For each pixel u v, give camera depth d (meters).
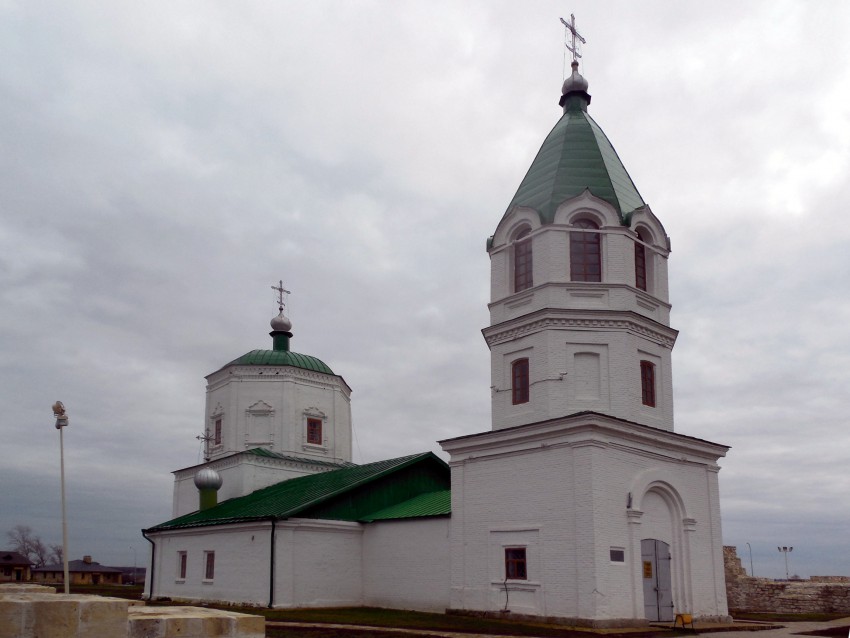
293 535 33.44
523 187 32.28
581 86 34.16
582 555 24.91
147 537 43.12
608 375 28.09
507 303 30.33
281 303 52.47
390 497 37.09
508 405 29.23
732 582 37.47
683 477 28.91
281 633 22.56
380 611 30.97
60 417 25.38
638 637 22.34
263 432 47.22
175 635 11.04
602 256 29.41
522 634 22.16
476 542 28.56
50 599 10.80
